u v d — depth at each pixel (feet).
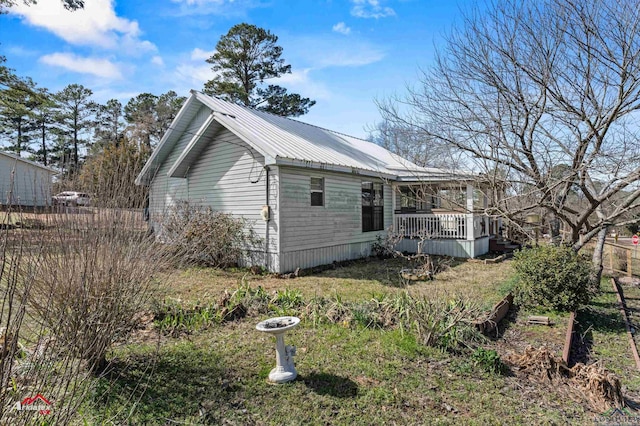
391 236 43.60
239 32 85.25
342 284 29.48
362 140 62.54
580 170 18.79
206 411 10.69
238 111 42.75
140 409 10.61
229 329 17.54
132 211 13.29
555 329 18.84
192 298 23.24
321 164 34.63
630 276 35.37
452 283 30.25
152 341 15.67
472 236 44.16
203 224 34.40
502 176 21.22
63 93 101.19
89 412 10.14
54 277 10.71
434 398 11.74
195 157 40.45
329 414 10.73
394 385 12.48
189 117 44.52
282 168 33.32
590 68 18.78
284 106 92.68
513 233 33.96
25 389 7.48
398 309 18.89
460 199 32.17
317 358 14.44
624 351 16.69
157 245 14.76
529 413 11.04
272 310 20.34
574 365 14.76
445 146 22.72
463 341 15.75
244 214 36.06
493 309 19.30
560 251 22.29
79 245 11.55
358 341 16.16
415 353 14.96
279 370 12.59
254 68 88.43
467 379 13.08
